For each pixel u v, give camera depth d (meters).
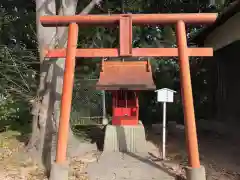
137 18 5.30
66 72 5.23
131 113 7.26
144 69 6.94
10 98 10.28
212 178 5.07
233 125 10.11
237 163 5.88
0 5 10.81
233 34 7.67
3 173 5.46
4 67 9.35
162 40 12.34
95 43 11.62
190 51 5.30
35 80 8.86
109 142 7.14
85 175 5.42
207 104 12.48
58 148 5.00
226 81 10.81
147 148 7.31
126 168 5.73
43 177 5.31
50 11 6.76
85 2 10.69
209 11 12.02
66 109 5.11
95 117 11.44
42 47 6.66
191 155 4.87
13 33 10.70
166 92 6.38
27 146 6.86
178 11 12.13
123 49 5.29
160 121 12.27
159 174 5.41
